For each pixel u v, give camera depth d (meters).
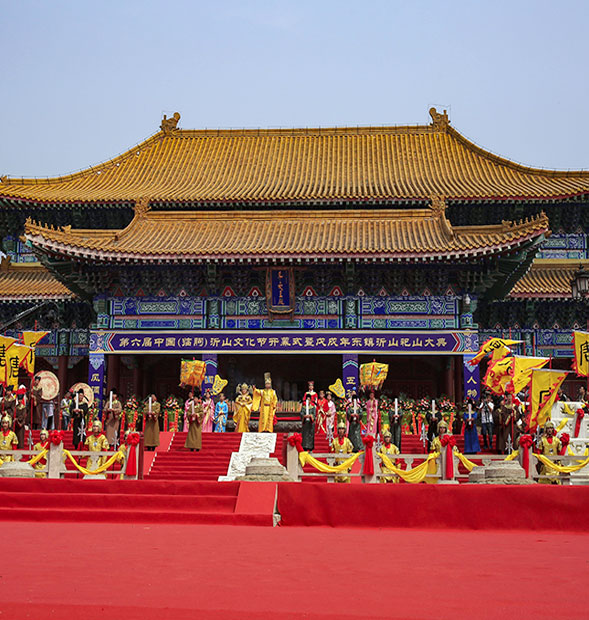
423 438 36.00
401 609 9.66
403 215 46.53
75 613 9.30
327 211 46.78
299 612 9.45
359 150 59.78
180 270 43.72
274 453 33.50
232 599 10.17
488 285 43.41
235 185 54.16
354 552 14.65
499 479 20.95
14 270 54.22
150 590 10.67
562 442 23.48
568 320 50.59
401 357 51.38
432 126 61.44
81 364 52.84
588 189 49.16
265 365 51.81
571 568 12.84
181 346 43.56
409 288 43.69
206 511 20.28
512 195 49.28
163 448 34.75
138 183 55.44
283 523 19.72
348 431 33.56
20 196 49.84
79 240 41.59
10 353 29.55
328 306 43.59
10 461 23.97
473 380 42.44
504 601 10.16
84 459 30.66
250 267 43.50
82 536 16.77
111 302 44.19
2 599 9.92
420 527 19.23
